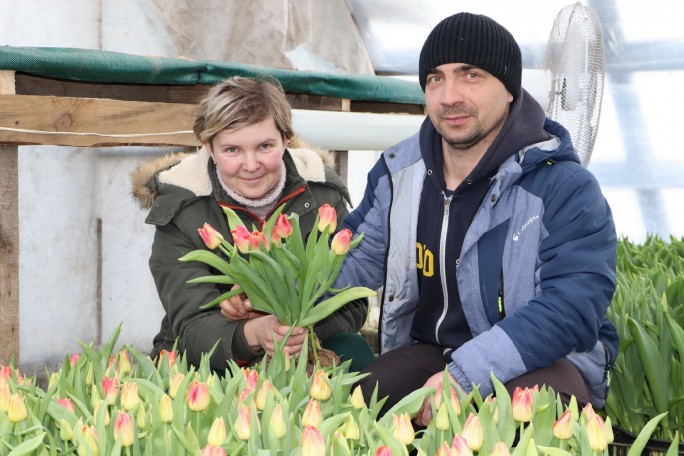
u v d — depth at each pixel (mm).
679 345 2166
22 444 1302
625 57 5715
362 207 2439
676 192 5844
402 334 2400
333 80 3889
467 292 2158
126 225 4531
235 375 1769
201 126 2336
